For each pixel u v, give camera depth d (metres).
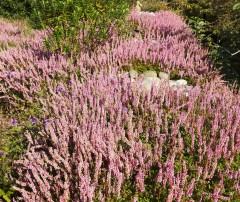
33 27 11.13
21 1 13.41
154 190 3.13
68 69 6.28
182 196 3.06
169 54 7.08
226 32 8.62
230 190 3.29
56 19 6.77
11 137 4.62
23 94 5.37
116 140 3.56
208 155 3.40
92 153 3.47
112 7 7.51
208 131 4.07
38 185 3.24
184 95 4.99
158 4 15.46
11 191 3.39
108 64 6.30
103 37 7.07
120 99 4.87
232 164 3.58
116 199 3.04
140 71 6.90
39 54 6.88
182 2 13.84
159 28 9.96
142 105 4.40
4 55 6.72
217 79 6.28
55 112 4.24
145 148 3.47
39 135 4.12
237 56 8.01
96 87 5.03
